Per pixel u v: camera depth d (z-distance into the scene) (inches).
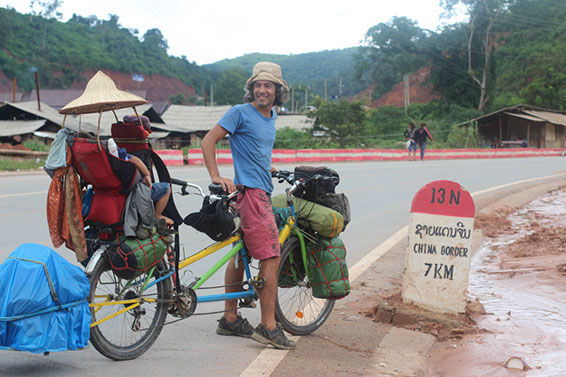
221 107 2219.5
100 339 153.5
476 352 180.2
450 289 206.2
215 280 247.1
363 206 498.3
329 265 193.2
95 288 150.5
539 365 169.0
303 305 205.8
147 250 153.2
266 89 169.5
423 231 208.8
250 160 170.7
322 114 1983.3
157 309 167.2
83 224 153.2
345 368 162.2
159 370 153.9
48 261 140.3
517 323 208.5
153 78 6732.3
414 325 202.7
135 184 151.8
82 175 149.5
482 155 1545.3
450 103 2881.4
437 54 3009.4
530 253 322.0
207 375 151.9
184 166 954.1
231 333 187.0
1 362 155.7
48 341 137.2
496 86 2920.8
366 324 204.4
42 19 6131.9
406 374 160.6
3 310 134.3
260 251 171.8
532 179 776.3
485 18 2871.6
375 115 3115.2
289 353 172.4
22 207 430.9
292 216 188.7
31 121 1549.0
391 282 261.3
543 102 2650.1
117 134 175.0
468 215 205.9
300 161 1119.0
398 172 855.1
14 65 5319.9
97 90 157.6
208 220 166.9
